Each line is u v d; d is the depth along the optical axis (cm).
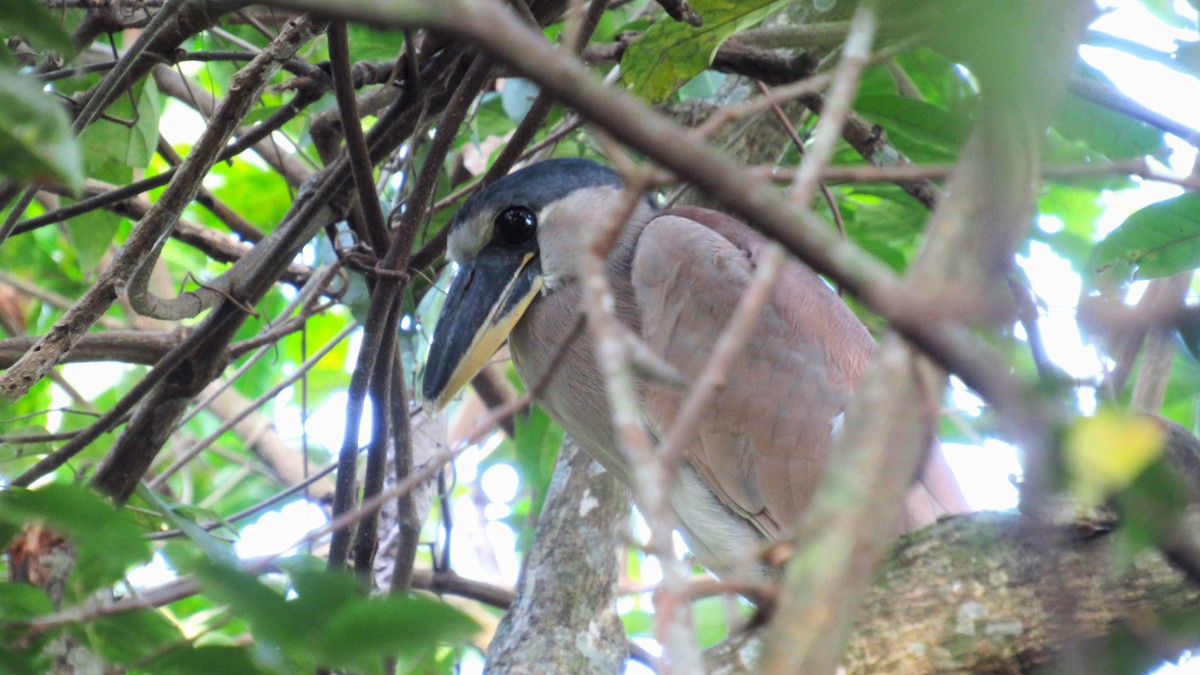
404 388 611
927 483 603
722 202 216
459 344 676
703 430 648
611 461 668
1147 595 336
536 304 698
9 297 902
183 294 608
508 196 688
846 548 215
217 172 1027
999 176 233
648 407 650
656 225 692
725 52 654
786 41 645
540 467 865
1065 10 239
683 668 205
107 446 841
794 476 640
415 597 278
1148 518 255
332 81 605
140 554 298
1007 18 238
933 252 229
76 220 734
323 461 989
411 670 593
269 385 999
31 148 260
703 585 247
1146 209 550
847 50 258
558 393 691
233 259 793
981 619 347
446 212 799
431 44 609
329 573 274
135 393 593
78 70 554
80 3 580
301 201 646
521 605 631
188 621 688
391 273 561
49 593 445
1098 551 341
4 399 535
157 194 882
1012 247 233
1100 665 329
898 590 356
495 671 601
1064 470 243
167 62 577
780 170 308
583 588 632
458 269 700
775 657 212
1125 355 588
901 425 222
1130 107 564
